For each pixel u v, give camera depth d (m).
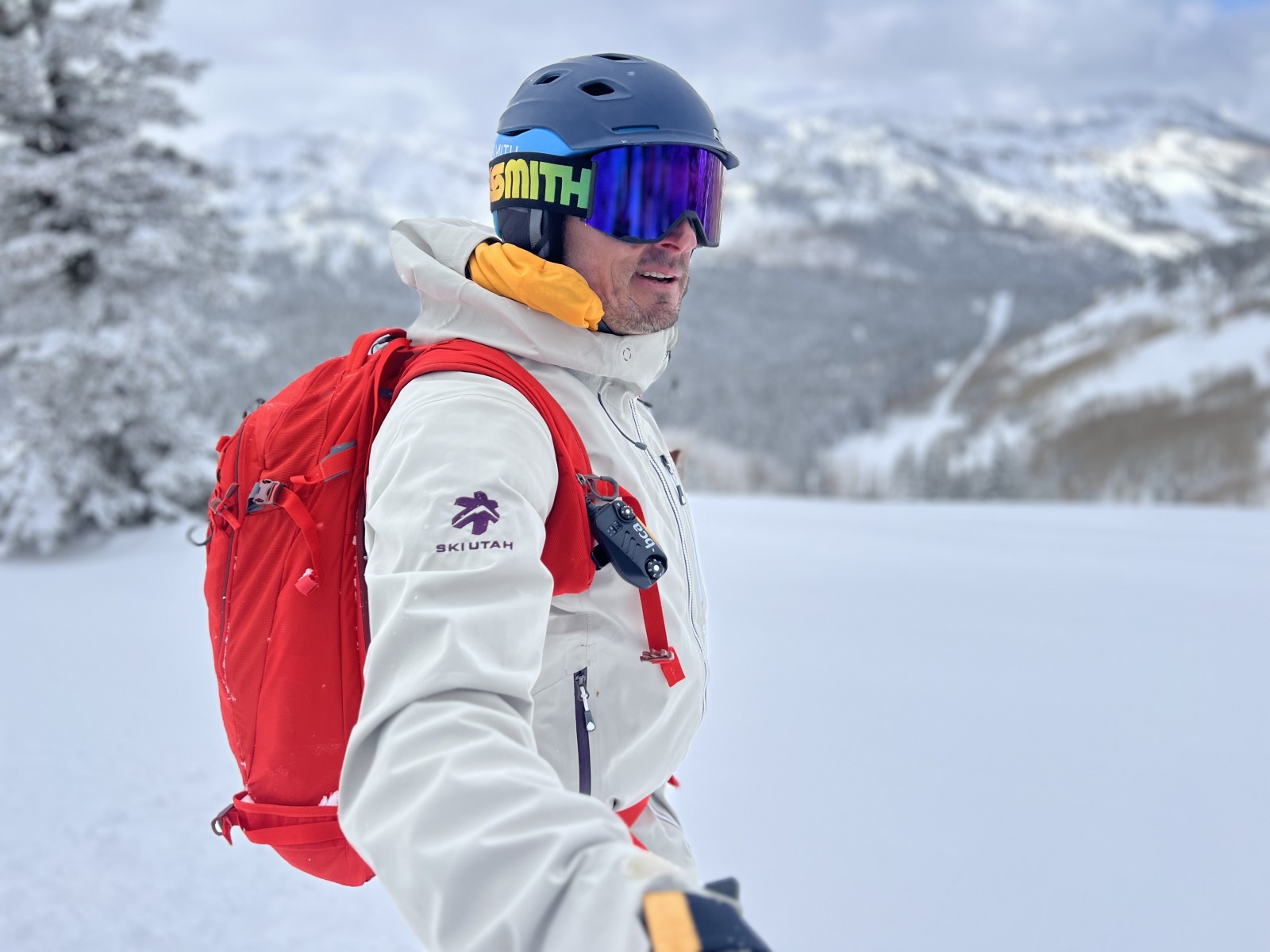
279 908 3.10
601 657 1.02
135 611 9.10
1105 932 2.75
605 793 1.04
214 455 14.80
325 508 1.01
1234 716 5.07
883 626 7.65
